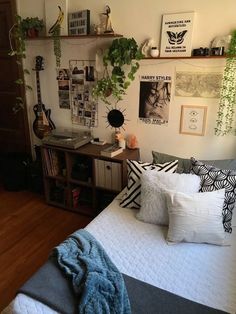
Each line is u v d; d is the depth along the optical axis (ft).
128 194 6.79
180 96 7.71
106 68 8.44
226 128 7.41
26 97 10.49
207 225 5.36
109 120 8.98
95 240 5.24
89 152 8.45
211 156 7.83
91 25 8.29
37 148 10.36
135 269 4.90
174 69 7.56
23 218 9.07
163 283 4.61
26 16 9.35
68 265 4.46
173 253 5.29
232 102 7.13
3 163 10.62
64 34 8.59
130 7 7.63
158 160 7.28
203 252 5.33
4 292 6.23
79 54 8.82
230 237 5.73
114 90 8.34
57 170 9.50
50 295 4.02
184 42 7.19
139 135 8.64
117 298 3.98
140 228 6.02
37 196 10.52
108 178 8.41
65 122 9.91
